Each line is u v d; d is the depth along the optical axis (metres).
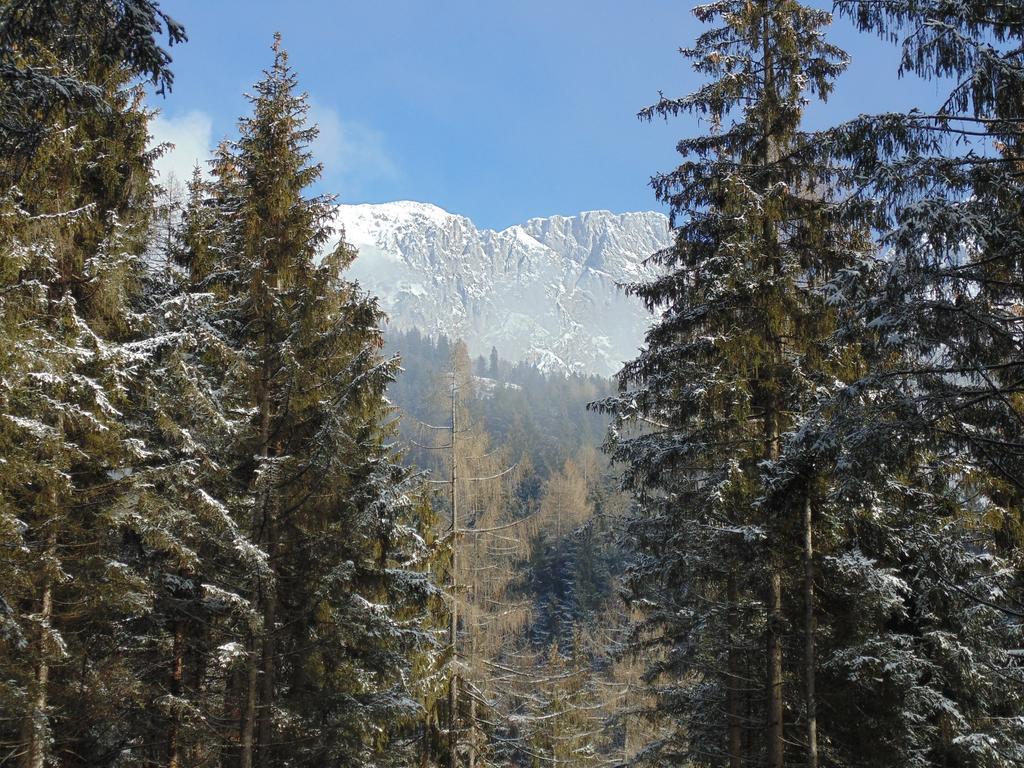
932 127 8.91
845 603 13.83
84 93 8.08
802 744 13.19
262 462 13.39
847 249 14.05
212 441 14.12
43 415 11.88
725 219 14.27
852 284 9.41
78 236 13.61
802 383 13.38
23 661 11.49
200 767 14.55
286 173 15.07
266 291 14.48
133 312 13.66
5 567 10.95
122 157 14.20
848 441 9.37
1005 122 8.65
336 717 14.95
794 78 14.24
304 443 14.44
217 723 14.31
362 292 14.81
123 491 12.58
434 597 17.70
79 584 11.98
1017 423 9.27
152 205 14.80
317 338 14.32
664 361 14.70
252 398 14.55
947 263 8.52
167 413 13.23
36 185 12.68
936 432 9.12
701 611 16.56
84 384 11.95
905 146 9.09
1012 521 13.14
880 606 13.24
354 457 14.98
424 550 19.12
